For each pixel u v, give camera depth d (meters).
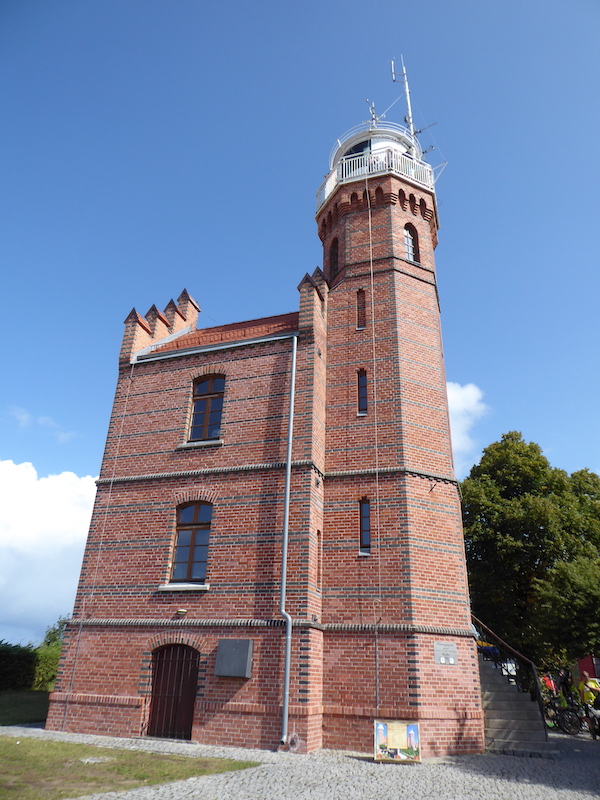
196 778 9.54
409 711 13.05
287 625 13.64
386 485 15.57
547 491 28.92
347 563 15.03
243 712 13.25
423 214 21.08
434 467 16.25
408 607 14.03
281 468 15.62
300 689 13.02
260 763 11.22
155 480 16.86
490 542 26.94
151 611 15.15
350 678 13.78
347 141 24.30
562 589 19.25
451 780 10.27
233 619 14.25
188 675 14.36
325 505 15.92
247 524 15.29
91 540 16.73
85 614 15.76
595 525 27.06
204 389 18.14
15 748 11.11
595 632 17.98
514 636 25.27
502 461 29.97
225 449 16.58
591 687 18.61
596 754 13.88
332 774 10.48
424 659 13.65
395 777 10.42
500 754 13.23
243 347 17.89
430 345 18.34
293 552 14.44
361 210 20.58
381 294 18.67
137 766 10.19
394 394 16.81
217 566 15.06
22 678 23.75
